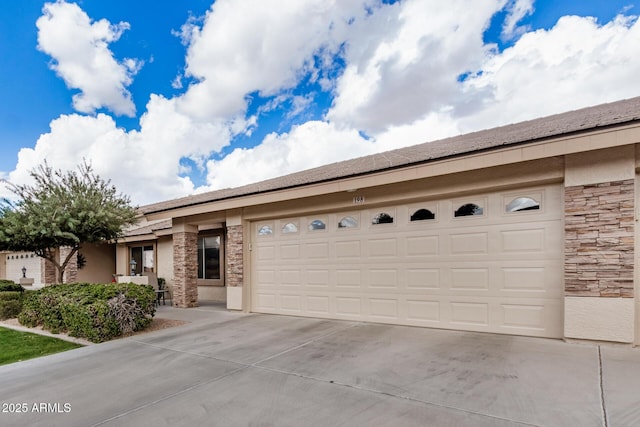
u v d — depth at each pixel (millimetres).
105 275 18016
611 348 5059
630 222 5004
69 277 16438
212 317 9250
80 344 6848
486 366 4605
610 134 4785
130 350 6270
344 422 3314
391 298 7391
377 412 3486
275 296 9320
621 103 8344
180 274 11391
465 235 6590
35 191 10109
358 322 7719
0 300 10031
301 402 3809
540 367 4469
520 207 6078
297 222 8977
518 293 6035
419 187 6969
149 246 15906
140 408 3852
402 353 5348
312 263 8641
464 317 6531
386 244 7512
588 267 5285
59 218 9594
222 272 13102
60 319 7914
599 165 5230
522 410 3381
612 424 3064
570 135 5020
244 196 8977
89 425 3516
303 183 7875
